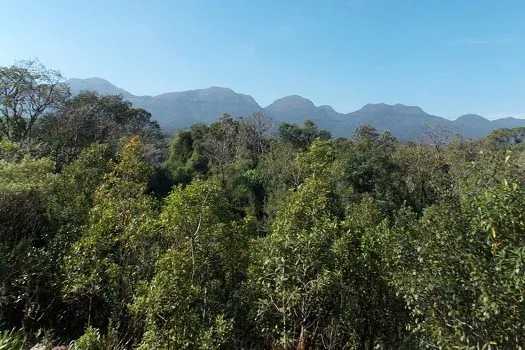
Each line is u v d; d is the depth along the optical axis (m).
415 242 5.49
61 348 8.30
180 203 8.09
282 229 8.37
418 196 27.19
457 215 5.03
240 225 9.73
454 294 4.67
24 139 27.48
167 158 50.00
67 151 31.64
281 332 7.33
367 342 7.75
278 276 7.08
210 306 8.34
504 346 4.32
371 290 7.60
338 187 24.30
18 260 9.51
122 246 9.12
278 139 49.94
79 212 11.84
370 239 7.74
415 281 5.00
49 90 30.95
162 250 9.16
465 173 5.82
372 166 27.05
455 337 4.66
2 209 11.42
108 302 8.82
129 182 10.75
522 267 3.84
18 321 9.26
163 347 6.72
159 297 6.82
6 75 28.16
